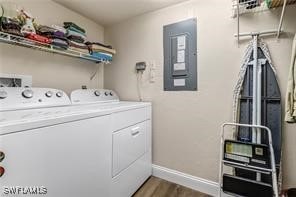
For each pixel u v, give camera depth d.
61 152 1.00
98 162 1.26
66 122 1.03
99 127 1.27
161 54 2.00
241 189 1.39
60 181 1.00
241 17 1.53
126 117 1.58
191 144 1.82
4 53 1.43
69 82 1.99
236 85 1.55
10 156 0.78
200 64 1.75
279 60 1.39
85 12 2.06
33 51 1.64
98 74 2.39
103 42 2.46
